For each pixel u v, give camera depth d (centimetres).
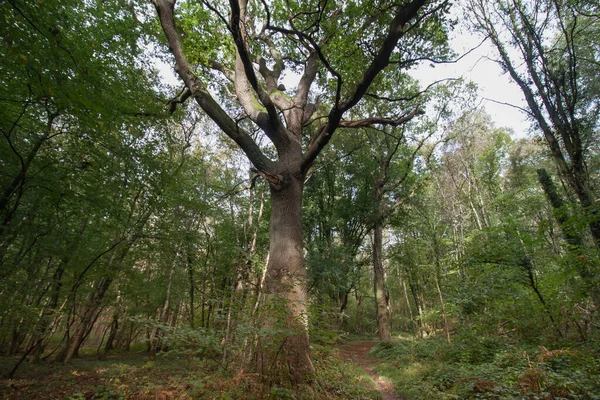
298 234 696
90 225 983
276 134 763
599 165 1028
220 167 1680
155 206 1059
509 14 1027
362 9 727
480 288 936
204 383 455
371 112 1532
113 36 888
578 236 780
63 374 837
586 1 893
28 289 731
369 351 1509
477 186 2033
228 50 945
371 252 2489
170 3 806
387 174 1862
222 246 1509
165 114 1087
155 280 1459
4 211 616
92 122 621
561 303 747
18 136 684
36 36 471
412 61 680
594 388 414
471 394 543
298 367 517
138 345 2286
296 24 923
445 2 617
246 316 472
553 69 1056
